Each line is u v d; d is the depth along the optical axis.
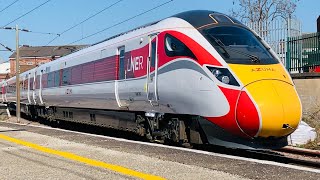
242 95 8.58
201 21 10.23
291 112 8.60
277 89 8.70
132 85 12.26
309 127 13.28
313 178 6.12
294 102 8.73
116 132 16.94
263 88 8.62
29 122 26.61
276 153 11.19
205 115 9.33
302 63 18.25
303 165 9.37
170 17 11.07
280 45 18.84
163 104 10.83
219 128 9.16
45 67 23.17
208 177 6.35
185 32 10.18
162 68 10.72
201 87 9.34
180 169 7.01
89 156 8.67
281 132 8.66
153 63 11.16
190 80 9.67
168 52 10.52
